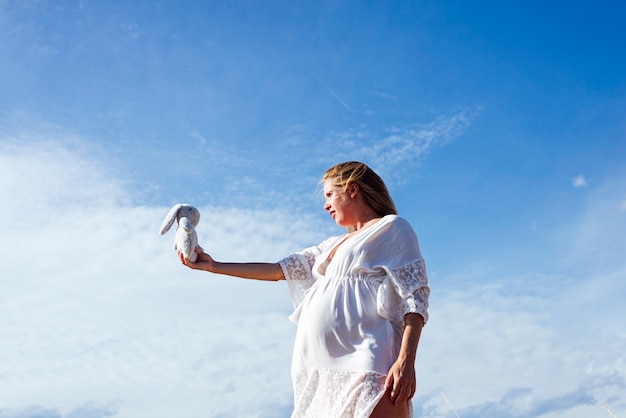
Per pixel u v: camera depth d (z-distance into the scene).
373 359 3.01
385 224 3.27
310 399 3.12
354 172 3.51
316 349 3.12
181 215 3.62
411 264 3.19
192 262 3.60
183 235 3.52
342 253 3.26
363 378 2.98
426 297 3.18
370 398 2.94
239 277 3.66
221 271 3.62
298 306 3.42
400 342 3.16
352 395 2.97
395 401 2.96
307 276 3.65
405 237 3.25
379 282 3.20
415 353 3.04
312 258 3.68
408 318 3.10
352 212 3.49
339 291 3.18
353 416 2.95
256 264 3.67
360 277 3.20
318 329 3.12
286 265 3.65
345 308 3.12
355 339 3.08
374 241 3.24
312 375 3.12
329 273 3.30
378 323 3.11
